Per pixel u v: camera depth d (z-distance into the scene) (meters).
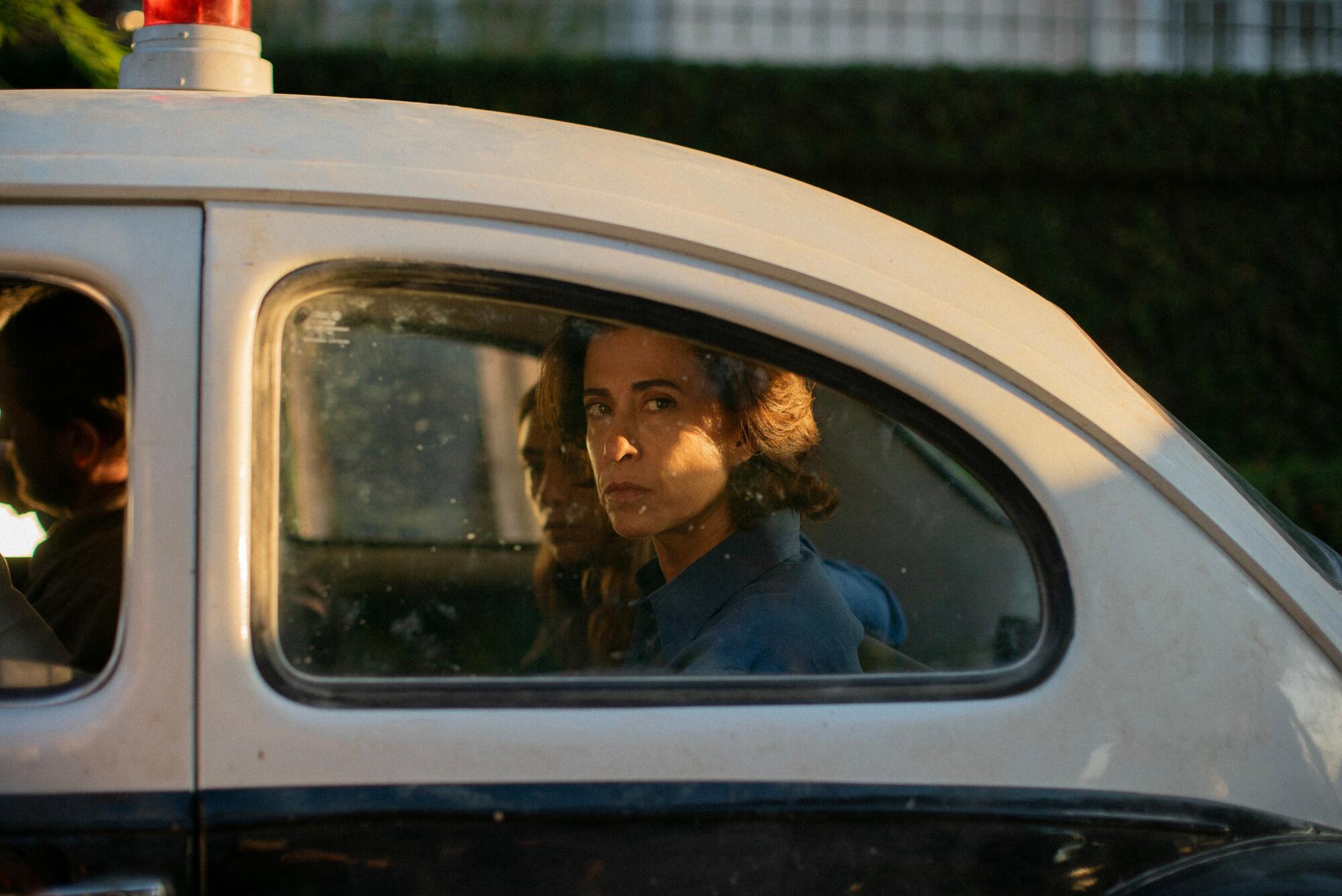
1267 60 8.59
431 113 1.62
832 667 1.48
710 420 1.50
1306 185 7.96
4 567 1.75
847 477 1.50
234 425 1.36
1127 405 1.54
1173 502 1.48
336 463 1.43
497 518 1.47
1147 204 7.84
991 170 7.63
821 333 1.46
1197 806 1.42
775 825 1.38
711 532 1.54
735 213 1.52
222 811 1.32
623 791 1.36
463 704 1.38
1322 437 8.05
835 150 7.46
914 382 1.46
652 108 7.38
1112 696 1.42
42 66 5.22
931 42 8.33
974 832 1.40
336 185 1.41
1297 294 8.02
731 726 1.40
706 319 1.45
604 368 1.48
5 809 1.31
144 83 1.76
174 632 1.34
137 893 1.31
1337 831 1.45
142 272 1.37
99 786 1.32
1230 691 1.44
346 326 1.42
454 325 1.45
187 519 1.35
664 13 8.05
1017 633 1.45
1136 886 1.40
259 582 1.36
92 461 1.62
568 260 1.43
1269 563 1.49
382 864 1.34
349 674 1.40
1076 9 8.41
